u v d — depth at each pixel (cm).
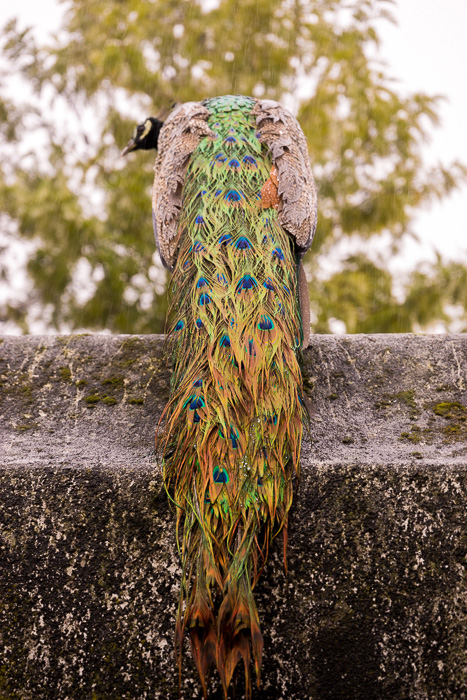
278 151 275
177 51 726
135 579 222
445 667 217
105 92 713
